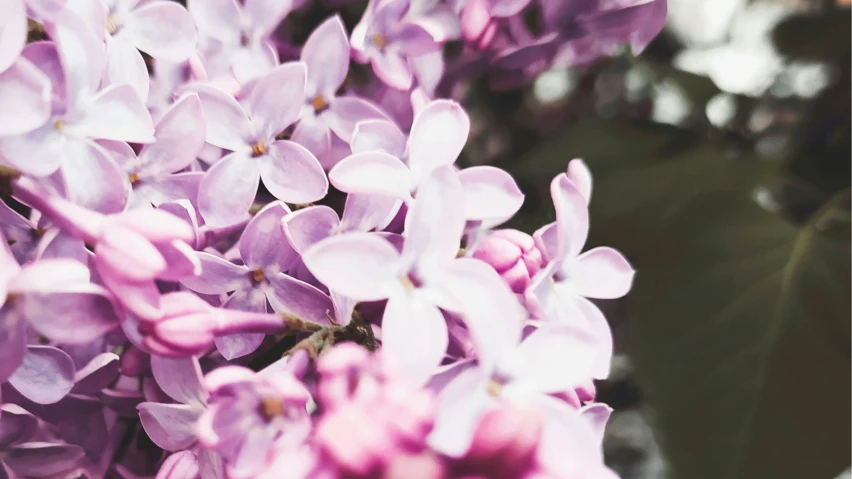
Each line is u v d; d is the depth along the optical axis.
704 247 0.22
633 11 0.19
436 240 0.14
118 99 0.15
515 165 0.26
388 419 0.12
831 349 0.20
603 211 0.23
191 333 0.14
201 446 0.15
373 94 0.19
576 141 0.26
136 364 0.16
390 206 0.15
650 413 0.20
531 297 0.15
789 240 0.21
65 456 0.16
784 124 0.29
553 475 0.12
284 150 0.17
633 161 0.25
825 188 0.26
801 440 0.20
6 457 0.16
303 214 0.15
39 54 0.15
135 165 0.16
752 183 0.23
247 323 0.15
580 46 0.20
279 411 0.14
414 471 0.12
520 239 0.16
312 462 0.12
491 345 0.14
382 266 0.14
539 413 0.12
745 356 0.20
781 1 0.32
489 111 0.28
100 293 0.14
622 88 0.31
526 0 0.18
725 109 0.30
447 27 0.19
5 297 0.14
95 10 0.16
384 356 0.13
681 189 0.23
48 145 0.15
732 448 0.20
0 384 0.16
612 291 0.16
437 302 0.14
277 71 0.17
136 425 0.17
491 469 0.12
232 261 0.16
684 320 0.21
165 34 0.17
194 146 0.16
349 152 0.18
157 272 0.14
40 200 0.15
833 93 0.27
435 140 0.16
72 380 0.15
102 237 0.14
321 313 0.16
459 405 0.14
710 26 0.32
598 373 0.16
